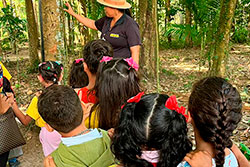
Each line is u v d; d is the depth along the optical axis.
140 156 1.22
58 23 3.01
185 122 1.25
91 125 1.87
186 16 11.38
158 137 1.16
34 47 7.54
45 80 2.51
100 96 1.76
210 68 6.30
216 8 6.08
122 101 1.73
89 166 1.40
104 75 1.75
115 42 2.92
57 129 1.47
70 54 10.60
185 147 1.27
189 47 12.26
